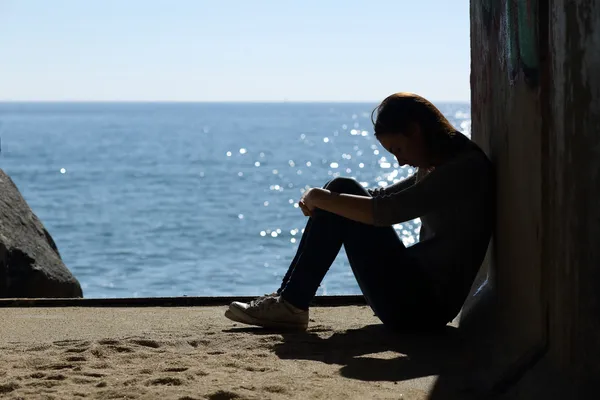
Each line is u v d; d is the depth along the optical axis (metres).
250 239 19.86
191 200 29.69
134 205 27.80
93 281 14.30
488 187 4.52
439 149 4.54
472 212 4.52
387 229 4.65
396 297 4.64
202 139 95.56
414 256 4.62
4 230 8.02
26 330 5.32
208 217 24.36
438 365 4.06
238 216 24.67
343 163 53.88
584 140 3.17
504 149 4.34
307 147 77.25
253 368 3.99
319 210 4.73
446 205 4.45
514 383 3.60
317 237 4.75
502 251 4.39
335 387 3.66
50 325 5.51
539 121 3.66
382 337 4.66
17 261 7.94
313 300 6.22
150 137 101.19
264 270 15.48
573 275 3.27
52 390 3.61
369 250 4.62
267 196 31.42
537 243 3.71
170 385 3.67
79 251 17.81
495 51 4.57
